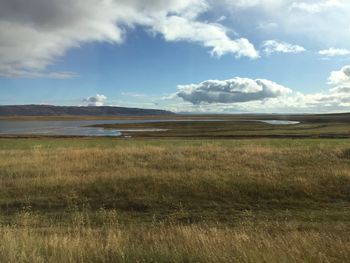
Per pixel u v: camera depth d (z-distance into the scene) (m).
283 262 5.08
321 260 5.21
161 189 12.95
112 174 14.85
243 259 5.12
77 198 12.24
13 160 19.02
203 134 66.12
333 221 9.71
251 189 12.85
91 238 7.06
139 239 7.35
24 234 6.73
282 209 11.37
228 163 17.69
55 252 5.56
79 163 17.91
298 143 33.53
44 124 155.12
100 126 121.94
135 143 36.66
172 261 5.28
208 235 7.17
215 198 12.30
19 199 12.08
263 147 25.11
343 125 100.12
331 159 18.77
